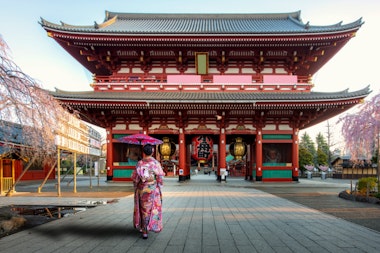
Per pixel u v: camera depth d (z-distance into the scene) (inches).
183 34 1000.9
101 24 1230.9
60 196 656.4
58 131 477.1
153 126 1098.7
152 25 1381.6
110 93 1059.3
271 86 1090.1
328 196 684.1
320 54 1088.8
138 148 1079.0
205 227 323.3
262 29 1244.5
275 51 1110.4
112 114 1078.4
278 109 1016.9
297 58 1107.3
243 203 529.3
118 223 347.9
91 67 1277.1
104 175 2142.0
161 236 282.0
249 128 1081.4
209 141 1029.2
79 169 2261.3
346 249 240.1
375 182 628.4
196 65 1109.1
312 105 954.7
